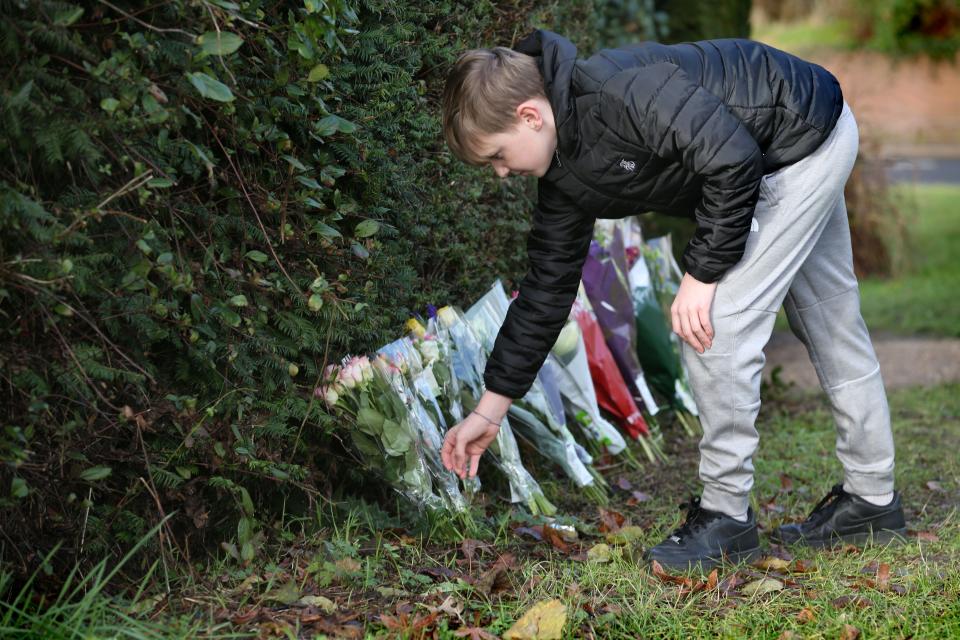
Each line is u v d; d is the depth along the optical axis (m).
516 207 3.80
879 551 2.84
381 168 2.79
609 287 4.06
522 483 3.06
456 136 2.44
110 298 2.19
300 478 2.66
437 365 3.01
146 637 2.06
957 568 2.65
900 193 9.05
